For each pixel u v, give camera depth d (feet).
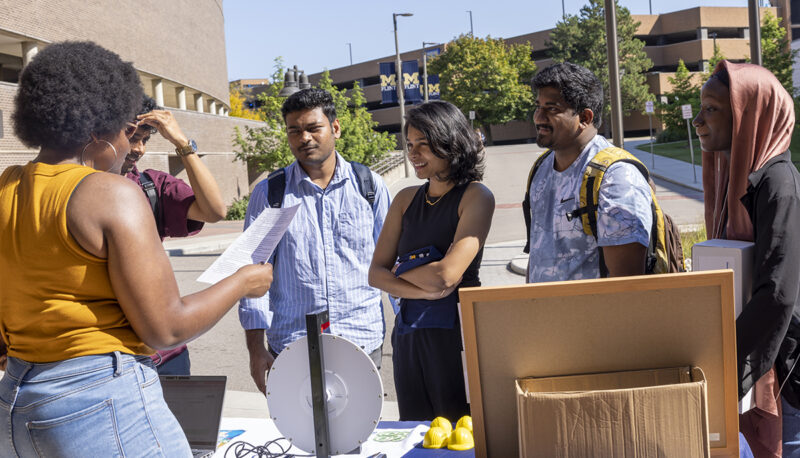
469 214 9.45
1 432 5.56
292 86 63.05
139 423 5.56
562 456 5.68
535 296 5.96
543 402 5.67
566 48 211.20
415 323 9.70
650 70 217.77
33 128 5.63
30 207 5.47
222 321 28.71
